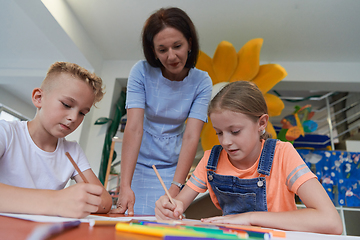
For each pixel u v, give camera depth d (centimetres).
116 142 314
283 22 269
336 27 270
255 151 87
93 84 84
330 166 245
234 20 271
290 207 81
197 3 252
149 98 117
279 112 259
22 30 281
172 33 99
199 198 257
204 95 119
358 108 356
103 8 262
